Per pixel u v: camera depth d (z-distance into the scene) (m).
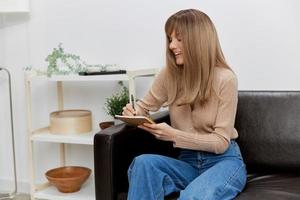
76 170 2.49
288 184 1.63
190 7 2.26
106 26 2.48
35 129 2.68
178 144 1.57
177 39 1.66
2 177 2.90
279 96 1.89
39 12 2.62
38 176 2.80
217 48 1.67
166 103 1.89
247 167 1.89
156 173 1.50
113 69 2.30
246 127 1.89
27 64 2.70
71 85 2.63
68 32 2.57
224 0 2.17
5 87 2.79
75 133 2.37
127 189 1.67
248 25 2.14
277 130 1.84
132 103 2.02
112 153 1.58
